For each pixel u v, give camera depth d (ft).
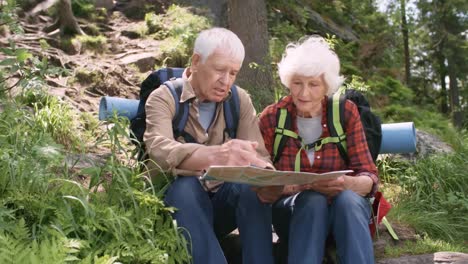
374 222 11.95
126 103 14.46
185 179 10.87
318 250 10.75
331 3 54.03
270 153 12.16
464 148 22.40
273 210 12.09
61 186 11.09
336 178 10.77
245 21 29.99
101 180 12.03
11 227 9.89
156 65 30.96
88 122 20.97
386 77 46.24
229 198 11.49
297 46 11.69
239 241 13.11
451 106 69.77
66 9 33.01
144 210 10.98
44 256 8.73
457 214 17.66
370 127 12.30
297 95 11.55
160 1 41.24
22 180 10.99
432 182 18.81
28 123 13.53
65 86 24.54
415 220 15.58
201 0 43.96
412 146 14.89
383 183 19.53
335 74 11.50
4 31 29.89
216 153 10.66
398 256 13.12
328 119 11.75
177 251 10.59
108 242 10.41
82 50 31.55
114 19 38.60
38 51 28.04
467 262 12.55
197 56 11.34
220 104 11.73
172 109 11.42
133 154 12.30
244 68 29.32
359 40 50.26
